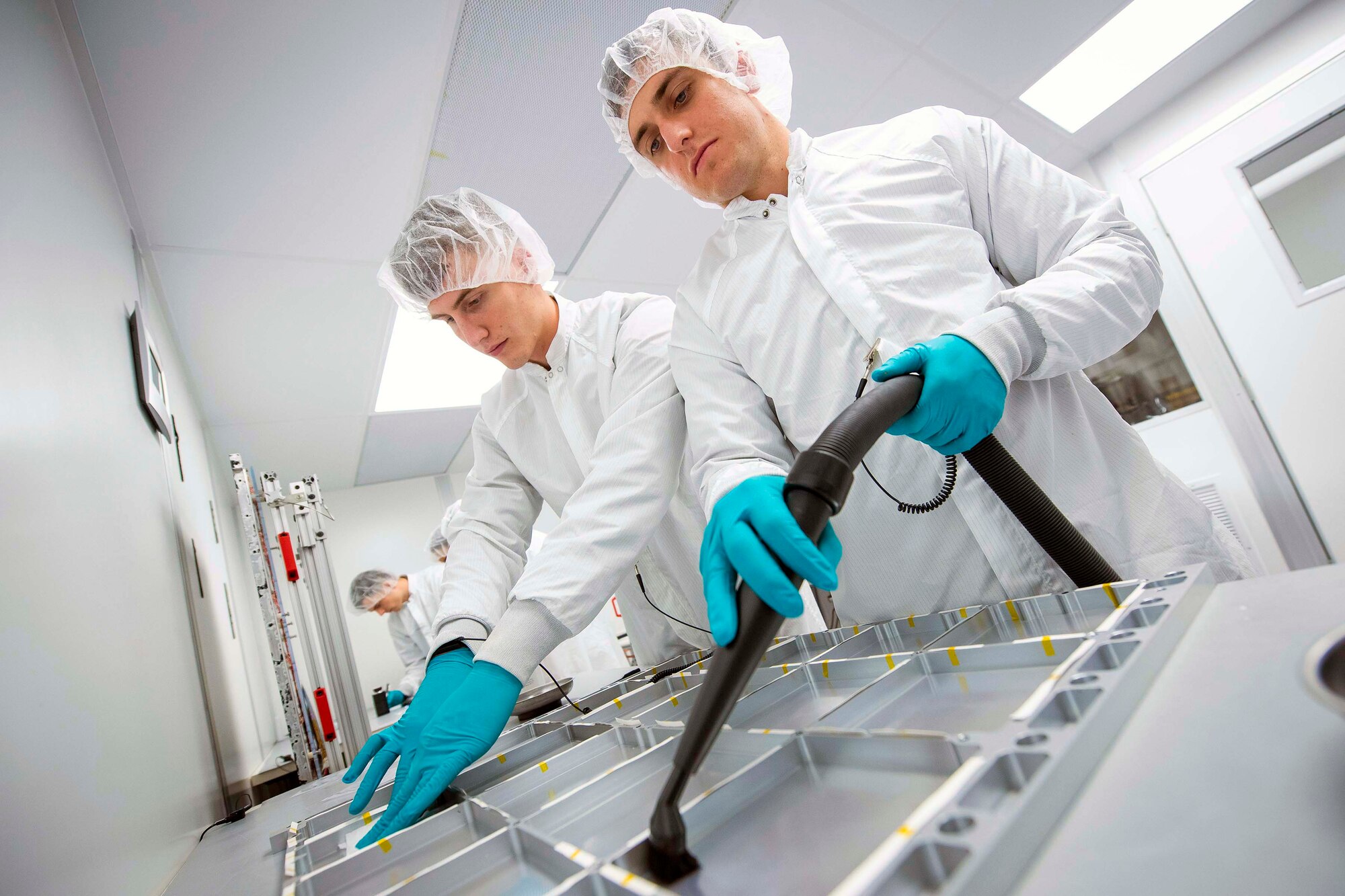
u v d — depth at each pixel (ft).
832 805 1.15
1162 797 0.80
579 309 4.06
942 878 0.77
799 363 3.10
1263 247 8.12
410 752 2.55
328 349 9.23
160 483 4.36
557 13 5.59
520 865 1.35
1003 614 2.01
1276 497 8.32
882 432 1.91
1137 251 2.74
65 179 3.38
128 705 2.30
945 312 2.85
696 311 3.42
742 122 3.12
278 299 7.91
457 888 1.33
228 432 10.70
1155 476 2.84
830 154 3.29
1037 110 8.39
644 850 1.09
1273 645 1.11
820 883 0.91
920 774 1.15
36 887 1.31
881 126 3.35
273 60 5.23
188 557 4.91
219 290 7.43
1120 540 2.78
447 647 3.16
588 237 8.75
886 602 3.17
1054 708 1.10
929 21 6.83
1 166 2.24
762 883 0.96
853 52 7.02
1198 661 1.15
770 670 2.19
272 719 10.60
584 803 1.53
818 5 6.42
